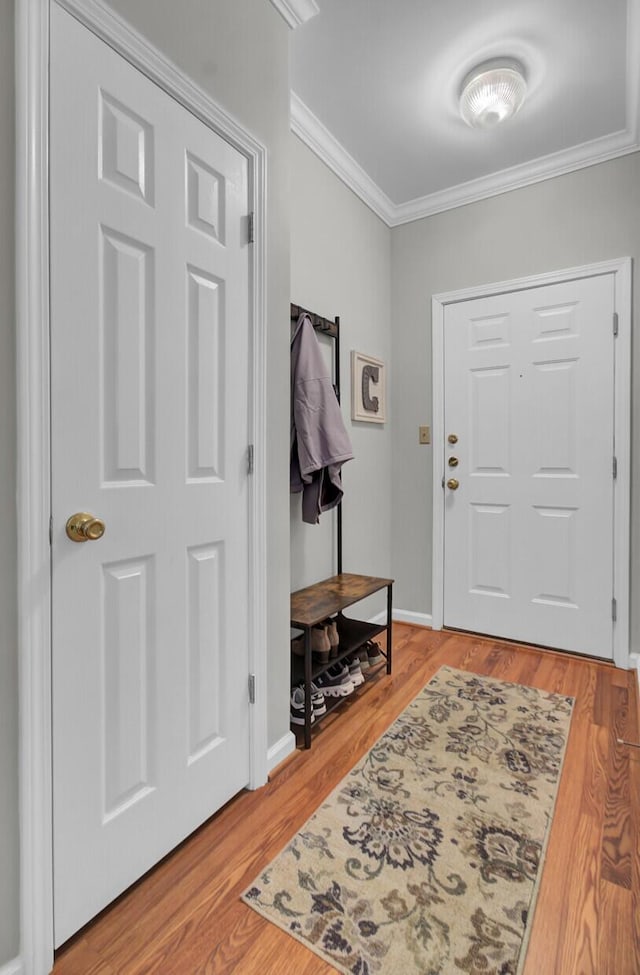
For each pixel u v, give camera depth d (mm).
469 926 1035
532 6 1605
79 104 979
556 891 1118
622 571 2342
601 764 1591
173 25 1176
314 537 2338
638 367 2287
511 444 2629
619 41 1733
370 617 2875
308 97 2023
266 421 1520
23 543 907
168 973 952
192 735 1287
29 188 894
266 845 1264
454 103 2066
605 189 2336
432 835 1291
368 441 2795
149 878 1163
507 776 1535
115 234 1061
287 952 986
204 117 1271
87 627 1028
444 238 2801
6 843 909
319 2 1581
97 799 1055
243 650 1457
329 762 1620
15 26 871
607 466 2373
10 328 885
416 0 1582
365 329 2742
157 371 1164
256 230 1452
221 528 1364
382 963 960
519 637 2648
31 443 912
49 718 958
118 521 1086
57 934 982
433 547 2887
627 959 961
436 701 2021
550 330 2496
